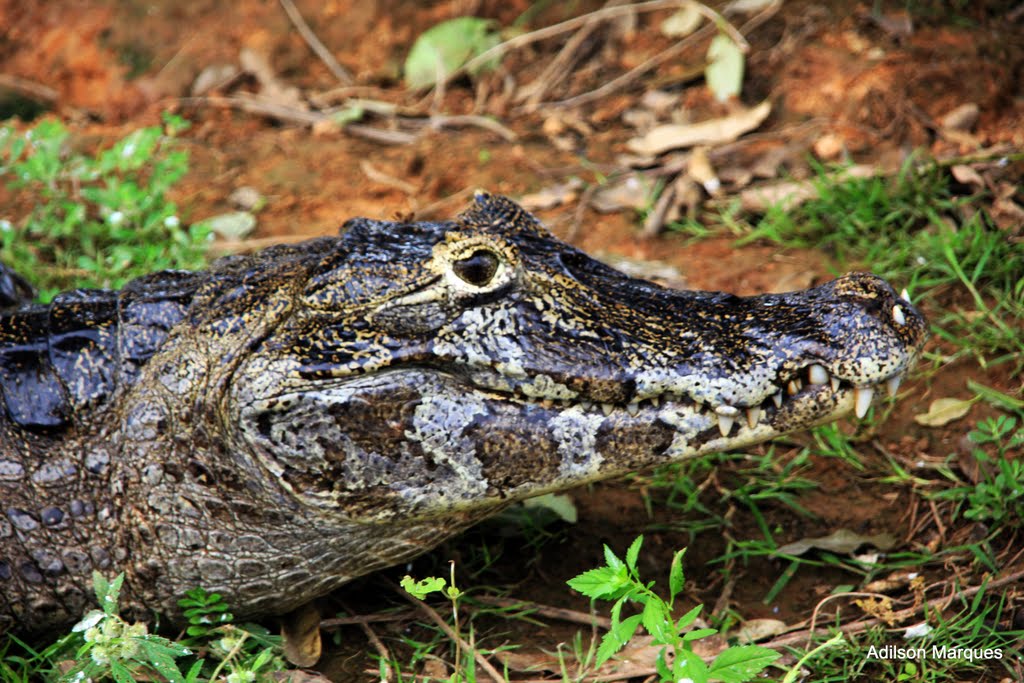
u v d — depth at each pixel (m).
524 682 6.17
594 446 6.11
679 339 6.09
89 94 14.03
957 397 8.31
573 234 10.80
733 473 8.12
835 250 10.02
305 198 11.77
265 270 6.32
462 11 14.17
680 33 13.28
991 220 9.61
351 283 5.95
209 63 14.05
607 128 12.46
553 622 6.79
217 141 12.95
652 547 7.47
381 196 11.73
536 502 7.59
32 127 13.30
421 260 5.94
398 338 5.95
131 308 6.47
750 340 6.03
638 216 10.96
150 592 6.43
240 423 6.00
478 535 7.48
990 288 9.06
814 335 5.96
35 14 14.67
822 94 11.75
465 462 6.07
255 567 6.32
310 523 6.20
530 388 6.02
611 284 6.45
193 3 14.54
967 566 6.94
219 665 5.85
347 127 12.96
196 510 6.23
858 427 8.33
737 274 9.88
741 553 7.26
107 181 10.62
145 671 6.06
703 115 12.16
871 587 6.93
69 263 10.34
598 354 6.00
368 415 5.95
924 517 7.46
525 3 14.19
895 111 11.27
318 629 6.62
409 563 7.20
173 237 10.38
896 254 9.49
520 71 13.49
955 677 6.00
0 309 8.29
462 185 11.78
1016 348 8.48
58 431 6.37
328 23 14.35
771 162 11.21
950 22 12.03
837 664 6.28
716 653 6.36
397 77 13.88
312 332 5.97
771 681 5.73
